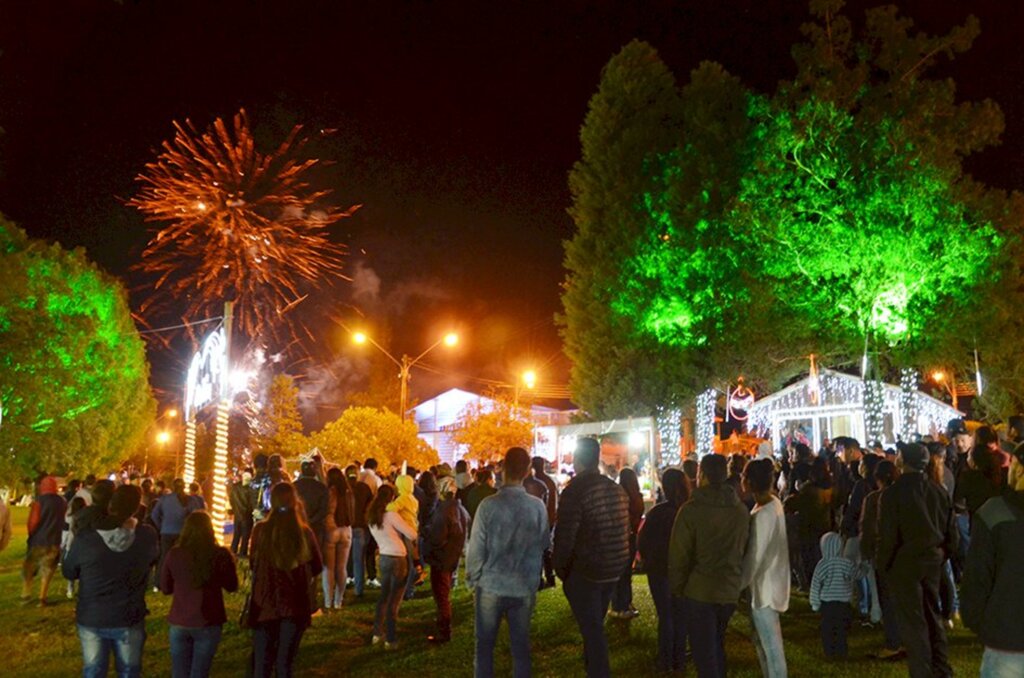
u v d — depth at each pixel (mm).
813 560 11117
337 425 35781
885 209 24500
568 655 9180
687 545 6504
